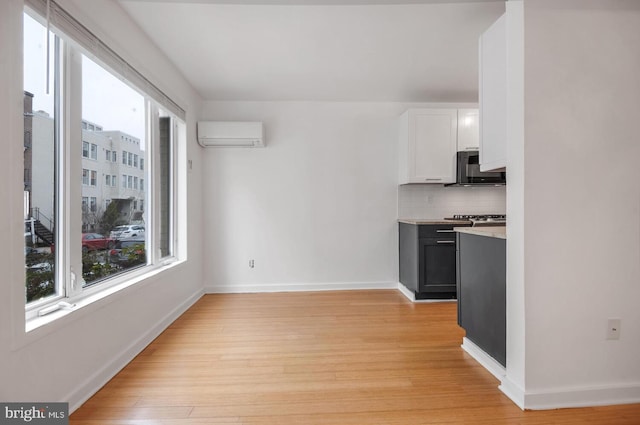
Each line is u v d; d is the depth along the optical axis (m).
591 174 1.75
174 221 3.45
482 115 2.23
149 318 2.60
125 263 2.48
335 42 2.72
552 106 1.73
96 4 1.91
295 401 1.79
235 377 2.04
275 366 2.19
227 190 4.18
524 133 1.72
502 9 2.27
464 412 1.69
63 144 1.79
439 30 2.55
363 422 1.61
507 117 1.88
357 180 4.27
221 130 3.92
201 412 1.69
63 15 1.63
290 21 2.40
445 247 3.66
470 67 3.24
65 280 1.80
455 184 4.02
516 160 1.79
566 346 1.75
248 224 4.20
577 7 1.73
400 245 4.23
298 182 4.23
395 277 4.29
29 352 1.43
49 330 1.52
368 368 2.16
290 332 2.80
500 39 2.01
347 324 2.99
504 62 1.97
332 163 4.25
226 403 1.77
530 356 1.73
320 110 4.23
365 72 3.34
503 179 3.88
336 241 4.27
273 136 4.20
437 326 2.94
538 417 1.65
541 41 1.72
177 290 3.22
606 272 1.76
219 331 2.82
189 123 3.64
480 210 4.27
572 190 1.74
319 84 3.66
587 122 1.74
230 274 4.19
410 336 2.71
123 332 2.21
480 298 2.23
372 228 4.29
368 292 4.14
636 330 1.77
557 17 1.73
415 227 3.69
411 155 3.92
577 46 1.74
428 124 3.93
